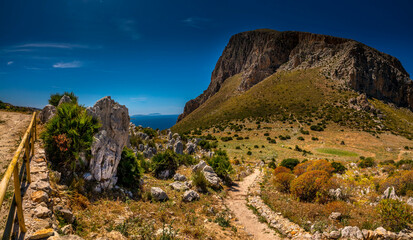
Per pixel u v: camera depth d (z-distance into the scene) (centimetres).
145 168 1518
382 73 10025
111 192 838
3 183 271
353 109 7512
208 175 1555
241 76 16112
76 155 742
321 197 1298
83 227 552
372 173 2100
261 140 5703
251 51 17200
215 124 8506
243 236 864
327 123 6625
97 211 659
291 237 889
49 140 773
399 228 881
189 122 12131
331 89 9081
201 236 742
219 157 1945
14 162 333
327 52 12056
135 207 799
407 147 4741
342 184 1658
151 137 2778
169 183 1330
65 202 594
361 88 9525
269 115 8006
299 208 1157
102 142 838
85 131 797
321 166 2114
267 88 10850
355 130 6147
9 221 331
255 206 1255
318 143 5234
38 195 483
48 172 642
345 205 1140
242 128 7181
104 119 909
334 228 890
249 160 3500
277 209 1168
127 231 609
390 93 10012
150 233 645
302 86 9825
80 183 710
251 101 9944
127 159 1012
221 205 1194
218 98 14612
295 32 14300
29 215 421
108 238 532
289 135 6028
